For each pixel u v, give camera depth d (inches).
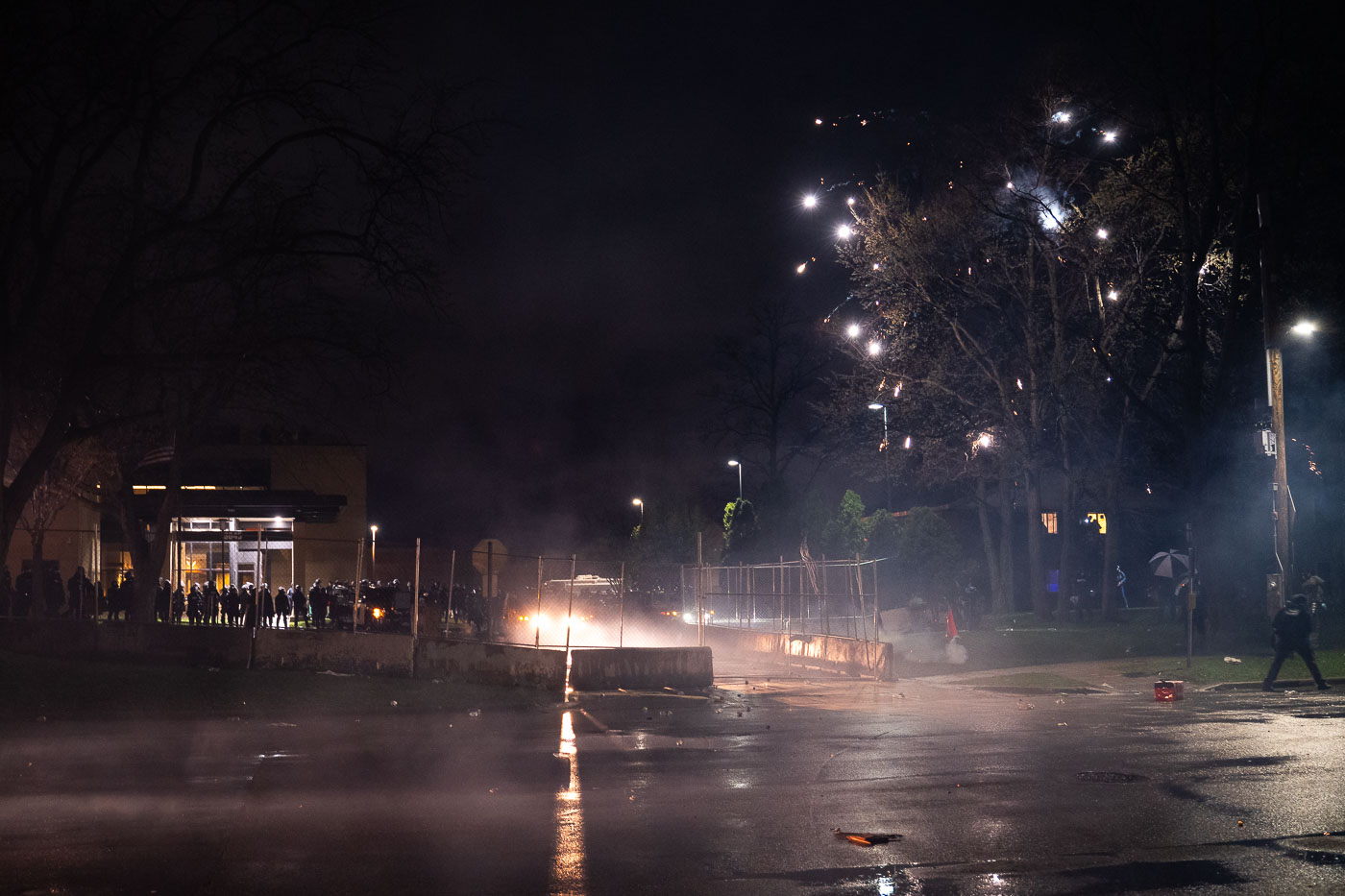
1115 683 970.1
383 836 366.9
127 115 873.5
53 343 1214.9
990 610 2338.8
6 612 1241.4
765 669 1197.1
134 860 337.4
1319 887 296.2
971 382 1830.7
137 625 1010.1
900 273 1750.7
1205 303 1480.1
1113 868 317.7
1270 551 1589.6
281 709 756.6
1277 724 636.1
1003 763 506.3
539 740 611.8
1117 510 1760.6
